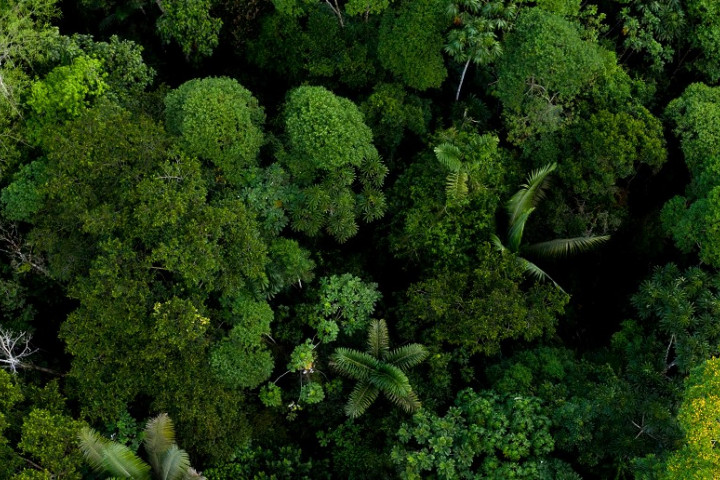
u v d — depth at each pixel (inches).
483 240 716.0
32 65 729.0
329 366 709.9
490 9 731.4
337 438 667.4
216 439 614.9
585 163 730.2
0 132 684.1
